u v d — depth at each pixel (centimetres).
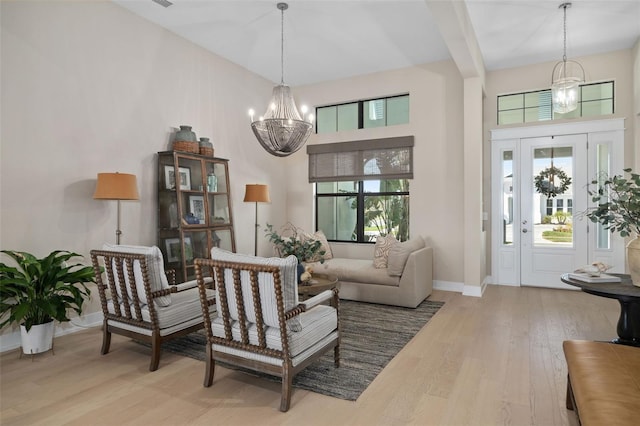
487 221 540
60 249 335
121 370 262
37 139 319
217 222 473
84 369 263
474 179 474
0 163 297
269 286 207
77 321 350
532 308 411
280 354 209
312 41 460
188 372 259
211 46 479
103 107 369
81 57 351
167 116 435
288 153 361
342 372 257
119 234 365
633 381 153
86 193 355
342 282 457
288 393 209
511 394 224
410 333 334
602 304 425
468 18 379
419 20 405
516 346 300
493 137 534
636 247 259
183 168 432
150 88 415
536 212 515
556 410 206
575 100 369
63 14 337
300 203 631
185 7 384
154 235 420
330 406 213
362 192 588
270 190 606
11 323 285
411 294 414
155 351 261
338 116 609
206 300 235
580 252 490
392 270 423
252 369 242
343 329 346
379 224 578
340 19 404
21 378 249
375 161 563
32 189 316
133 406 213
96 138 363
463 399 219
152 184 418
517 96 528
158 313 263
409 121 541
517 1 354
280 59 518
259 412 207
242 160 548
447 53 494
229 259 228
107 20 372
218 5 379
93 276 312
